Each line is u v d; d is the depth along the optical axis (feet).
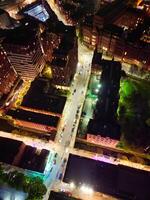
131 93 540.52
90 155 464.24
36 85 540.52
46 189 397.80
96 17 583.17
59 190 414.82
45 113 502.38
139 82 572.51
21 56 492.13
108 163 426.10
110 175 411.95
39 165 437.17
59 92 557.74
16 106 529.86
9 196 394.11
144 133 485.56
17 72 545.85
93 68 565.12
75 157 429.79
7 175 406.00
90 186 400.26
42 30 558.97
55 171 440.04
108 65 561.84
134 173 411.13
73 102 540.93
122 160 456.04
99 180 406.41
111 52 625.00
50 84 561.43
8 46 472.85
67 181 404.36
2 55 470.80
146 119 504.43
